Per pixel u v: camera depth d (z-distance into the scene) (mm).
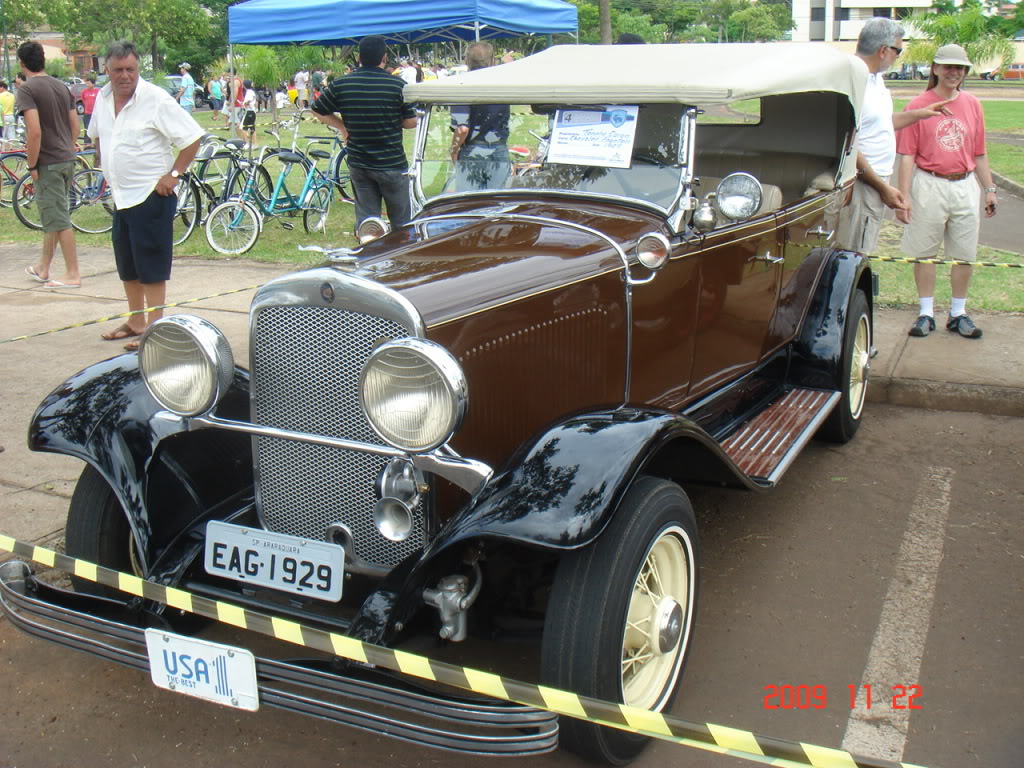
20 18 47562
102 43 50625
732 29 80062
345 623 2814
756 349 4418
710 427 4273
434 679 2377
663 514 2730
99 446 3094
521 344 2961
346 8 11133
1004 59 26078
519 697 2305
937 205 6309
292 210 11172
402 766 2795
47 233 8453
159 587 2723
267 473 2992
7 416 5371
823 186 4992
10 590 2812
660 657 2896
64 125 8320
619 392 3453
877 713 2975
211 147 11281
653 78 3635
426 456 2605
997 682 3117
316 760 2824
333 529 2895
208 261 9602
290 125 15336
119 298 8141
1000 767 2723
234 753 2857
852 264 5004
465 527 2498
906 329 6746
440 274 2854
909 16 27594
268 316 2795
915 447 5125
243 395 3422
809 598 3648
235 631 3406
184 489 3248
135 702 3100
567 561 2576
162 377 2904
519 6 11289
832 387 4859
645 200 3658
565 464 2592
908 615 3518
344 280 2637
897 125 6211
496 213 3664
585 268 3189
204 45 63188
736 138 5371
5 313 7645
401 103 7703
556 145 3836
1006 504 4422
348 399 2744
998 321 6895
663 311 3590
